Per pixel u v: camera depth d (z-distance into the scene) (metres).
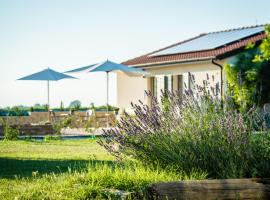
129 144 8.20
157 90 26.44
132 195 6.40
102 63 26.12
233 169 7.52
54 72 29.23
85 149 15.12
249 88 19.62
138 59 29.02
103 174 7.16
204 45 24.84
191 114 8.16
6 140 19.81
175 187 6.21
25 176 8.97
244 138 7.75
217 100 8.28
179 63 24.70
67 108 34.16
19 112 30.89
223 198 6.23
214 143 7.86
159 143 8.12
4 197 6.76
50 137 20.31
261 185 6.33
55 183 7.32
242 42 23.84
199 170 7.77
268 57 19.22
